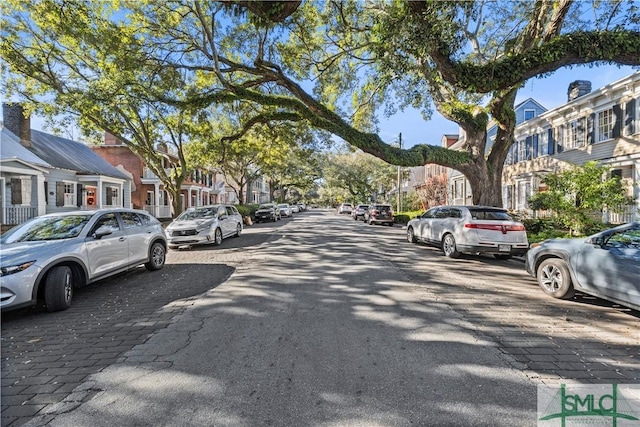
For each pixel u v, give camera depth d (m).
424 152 15.28
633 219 14.72
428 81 13.66
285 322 4.79
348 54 14.48
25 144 19.89
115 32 12.81
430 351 3.86
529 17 12.83
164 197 36.28
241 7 8.04
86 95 13.12
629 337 4.29
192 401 2.95
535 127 22.36
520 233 9.64
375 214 25.28
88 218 6.83
